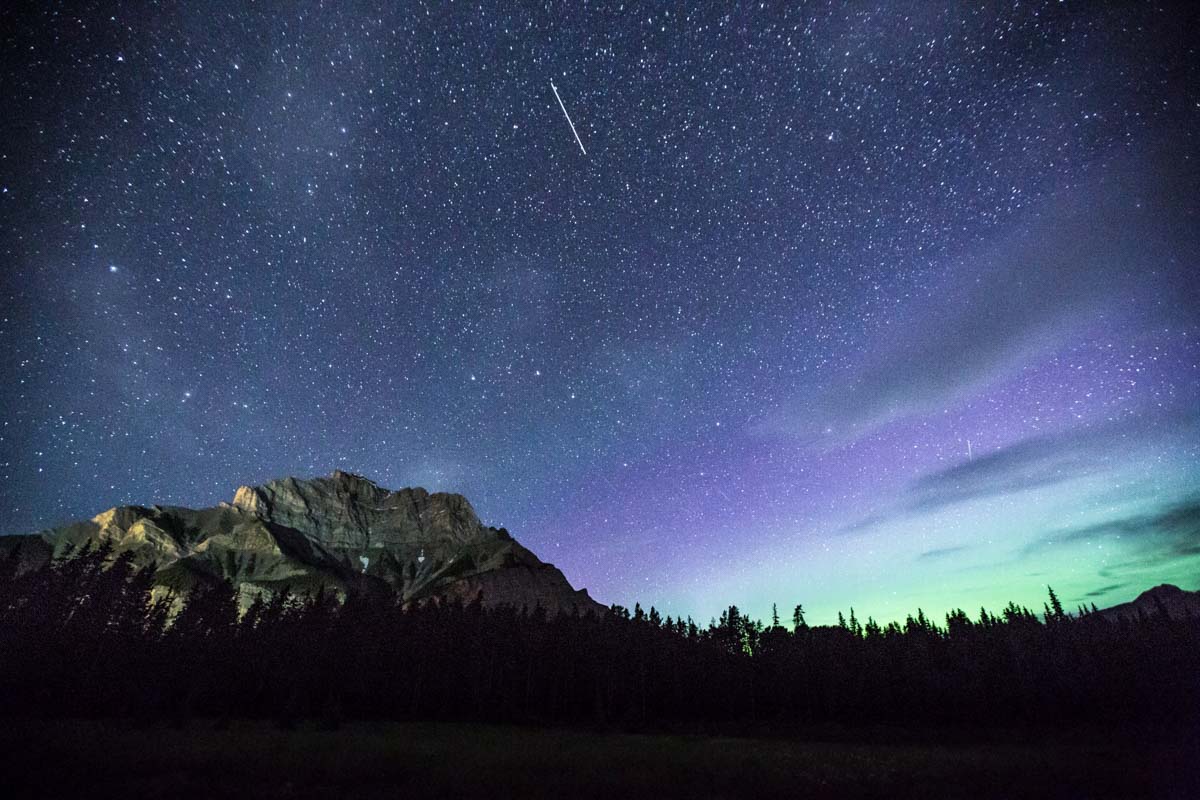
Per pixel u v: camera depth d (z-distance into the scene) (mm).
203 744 39281
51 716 54125
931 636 124625
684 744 54000
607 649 100250
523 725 73938
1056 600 154500
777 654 109938
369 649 87812
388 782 30125
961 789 34562
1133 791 35500
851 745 58719
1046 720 82938
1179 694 88062
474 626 103750
